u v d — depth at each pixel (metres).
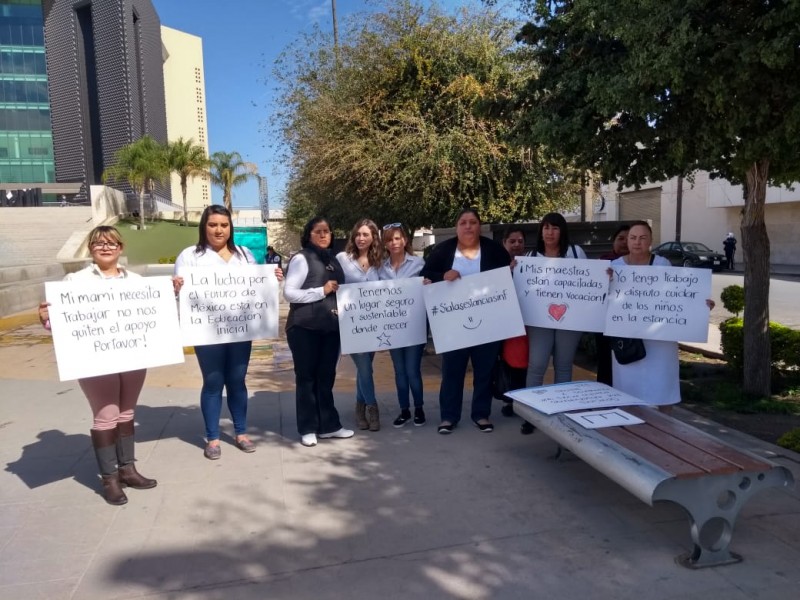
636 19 5.10
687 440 3.70
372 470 4.69
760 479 3.32
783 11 4.41
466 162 12.66
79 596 3.14
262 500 4.20
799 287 18.78
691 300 4.71
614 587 3.14
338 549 3.56
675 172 6.57
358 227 5.52
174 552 3.55
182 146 43.84
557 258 5.22
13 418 6.22
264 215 28.69
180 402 6.68
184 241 39.59
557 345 5.41
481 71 13.20
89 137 69.50
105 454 4.16
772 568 3.28
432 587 3.18
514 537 3.66
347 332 5.30
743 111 4.93
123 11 64.19
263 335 5.00
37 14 73.62
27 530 3.84
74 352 4.07
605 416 4.14
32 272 17.58
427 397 6.78
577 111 6.15
